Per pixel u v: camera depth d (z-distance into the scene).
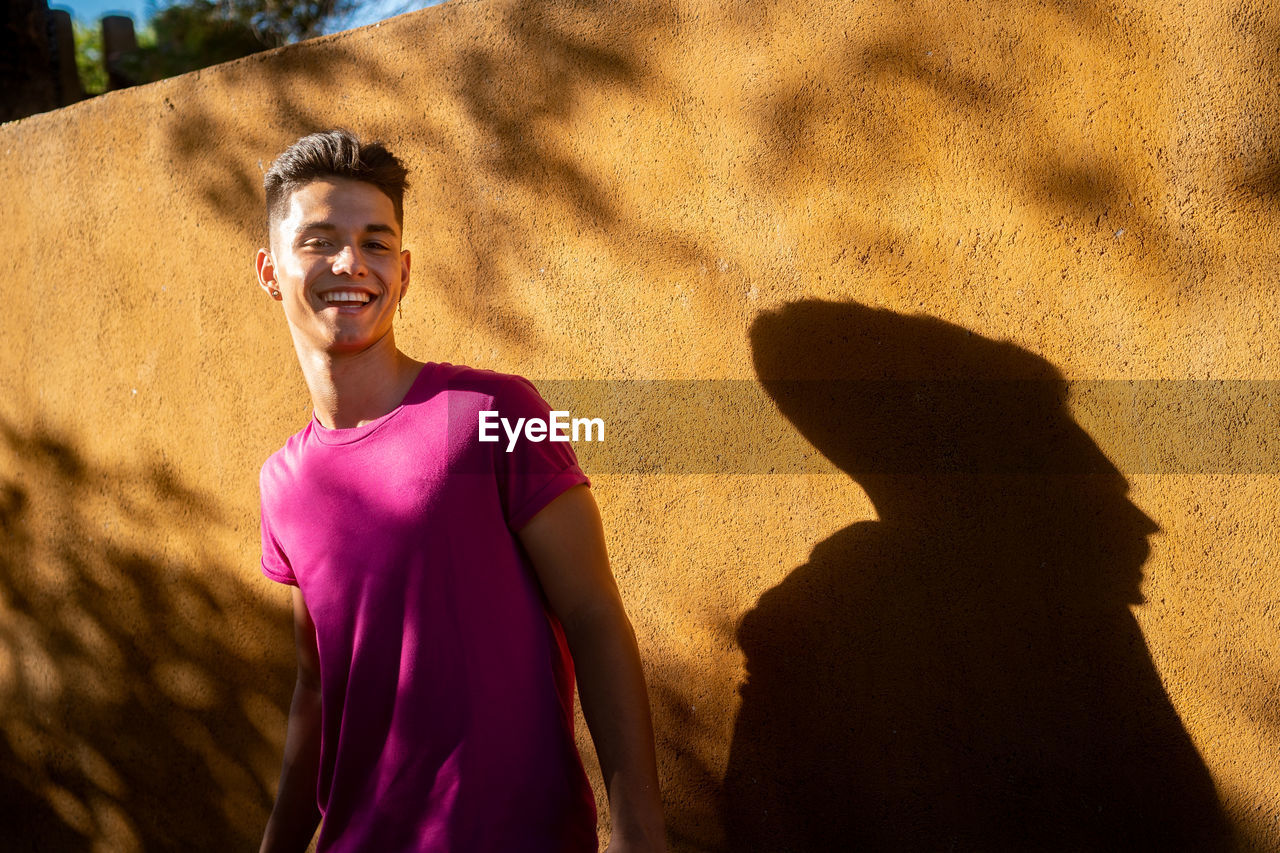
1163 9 1.58
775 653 1.94
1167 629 1.60
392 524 1.55
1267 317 1.53
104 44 6.37
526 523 1.55
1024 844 1.71
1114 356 1.63
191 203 2.66
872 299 1.82
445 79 2.29
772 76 1.91
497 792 1.49
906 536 1.80
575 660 1.53
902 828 1.81
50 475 3.00
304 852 1.90
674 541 2.05
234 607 2.66
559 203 2.15
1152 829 1.62
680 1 2.00
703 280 2.00
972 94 1.73
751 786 1.97
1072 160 1.65
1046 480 1.69
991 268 1.72
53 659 3.05
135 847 2.91
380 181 1.64
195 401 2.69
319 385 1.66
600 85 2.10
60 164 2.91
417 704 1.51
